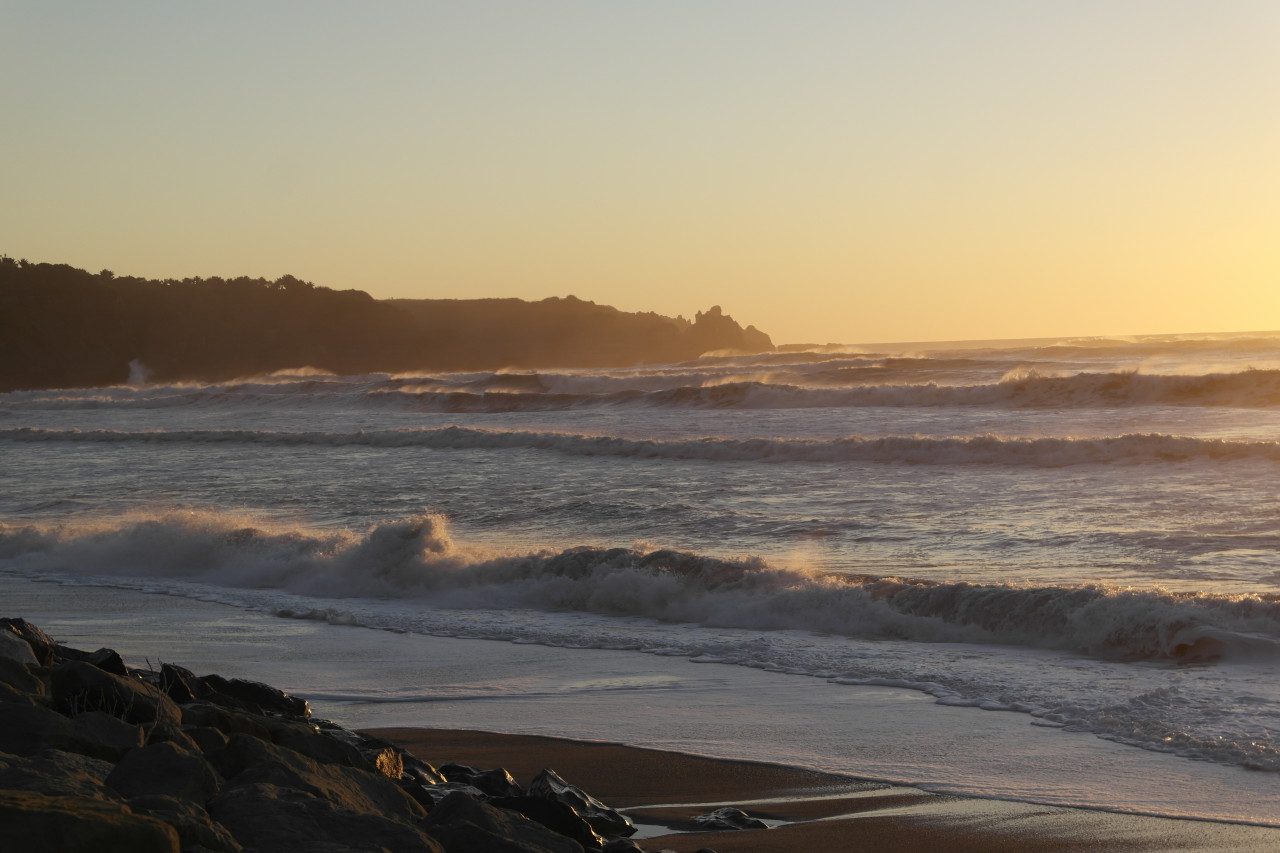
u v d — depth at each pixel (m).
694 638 12.02
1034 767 7.45
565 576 14.54
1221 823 6.33
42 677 5.48
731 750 8.02
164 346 193.62
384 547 16.14
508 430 37.94
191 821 3.77
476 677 10.52
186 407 61.03
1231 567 13.99
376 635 12.51
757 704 9.34
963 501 20.67
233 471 29.92
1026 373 51.28
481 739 8.41
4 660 5.38
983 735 8.24
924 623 11.95
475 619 13.28
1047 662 10.50
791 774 7.45
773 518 19.22
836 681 10.05
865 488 22.88
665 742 8.25
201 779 4.27
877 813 6.63
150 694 5.50
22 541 18.88
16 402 65.94
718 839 6.18
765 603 12.92
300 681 10.40
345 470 29.25
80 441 41.59
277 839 3.91
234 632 12.74
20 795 3.36
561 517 20.16
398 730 8.70
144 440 40.44
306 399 59.88
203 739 5.04
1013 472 24.28
